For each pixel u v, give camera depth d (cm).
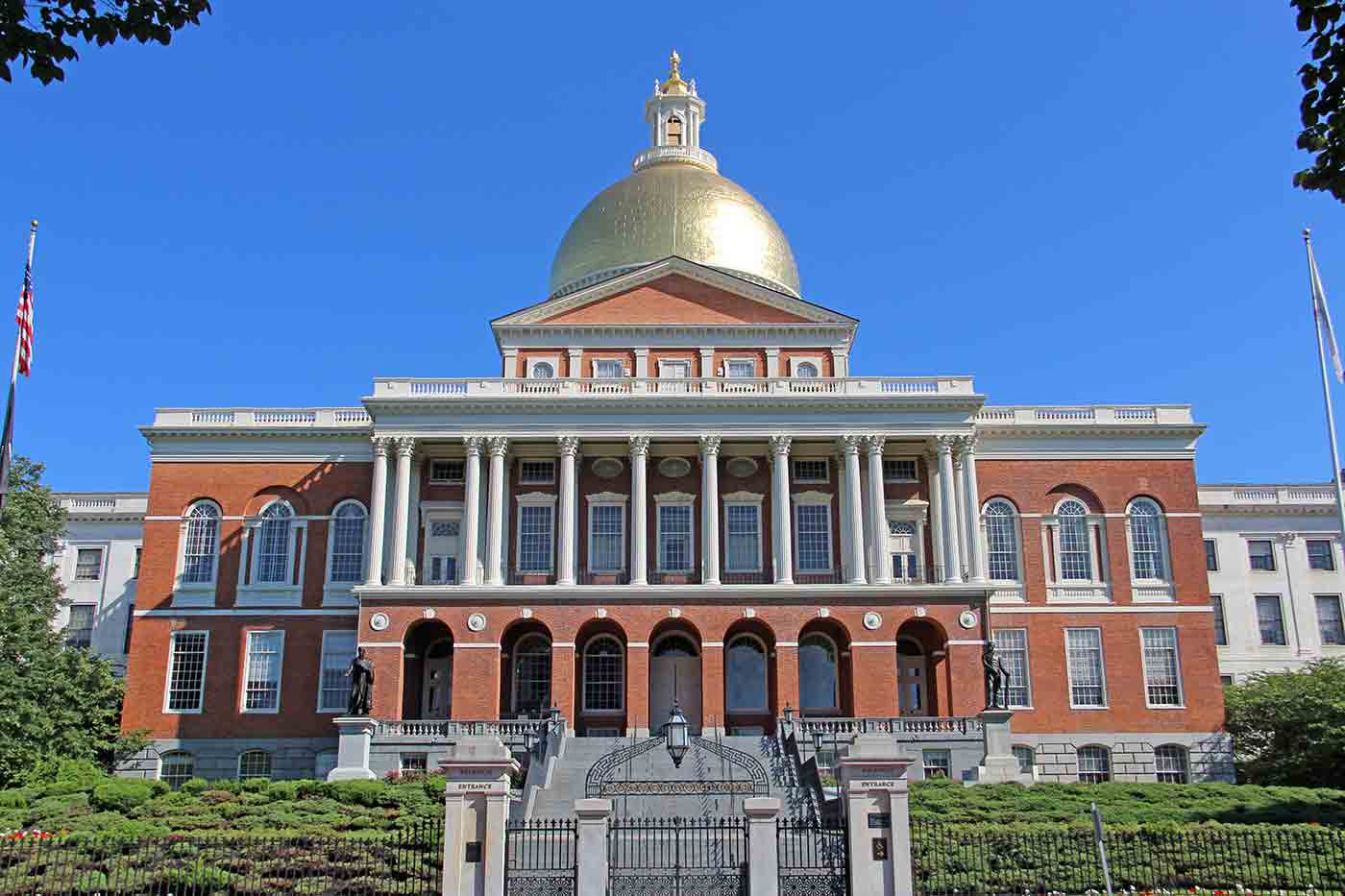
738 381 6931
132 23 1952
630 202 7944
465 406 6731
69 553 8706
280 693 6775
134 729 6688
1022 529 7062
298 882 3027
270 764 6681
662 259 7388
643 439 6725
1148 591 6994
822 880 2825
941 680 6631
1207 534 8706
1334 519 8744
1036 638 6906
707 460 6725
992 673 6022
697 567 6838
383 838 3450
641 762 5194
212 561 6969
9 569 6419
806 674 6844
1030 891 3033
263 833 3609
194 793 4941
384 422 6769
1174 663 6900
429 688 6912
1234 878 3191
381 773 5906
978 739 5912
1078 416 7256
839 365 7319
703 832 3478
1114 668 6875
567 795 4816
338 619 6875
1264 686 7081
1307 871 3228
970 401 6700
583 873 2741
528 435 6731
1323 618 8588
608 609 6469
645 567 6606
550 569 6831
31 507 6781
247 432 7094
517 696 6806
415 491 6856
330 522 7019
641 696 6353
